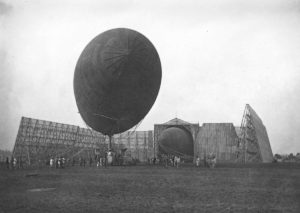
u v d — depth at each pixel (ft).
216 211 41.42
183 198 51.47
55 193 56.59
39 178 85.61
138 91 137.18
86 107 143.43
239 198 51.52
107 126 148.87
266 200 49.55
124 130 150.61
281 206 44.70
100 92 134.31
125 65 128.88
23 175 96.12
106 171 115.03
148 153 291.58
